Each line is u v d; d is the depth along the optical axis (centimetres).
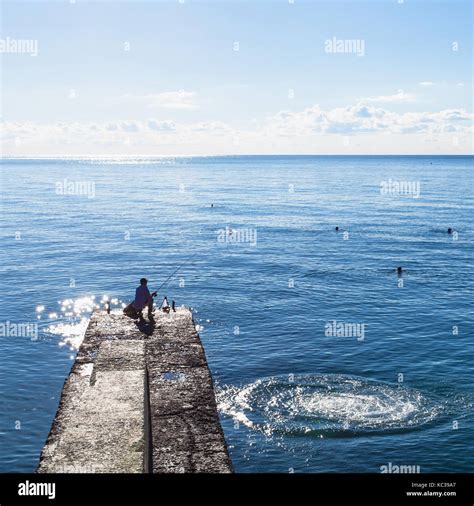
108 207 7969
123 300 2828
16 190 11169
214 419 923
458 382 1720
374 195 10125
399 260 3903
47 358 1966
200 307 2667
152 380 1059
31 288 3059
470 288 3059
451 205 8144
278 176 17600
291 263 3816
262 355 1989
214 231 5491
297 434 1396
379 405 1554
